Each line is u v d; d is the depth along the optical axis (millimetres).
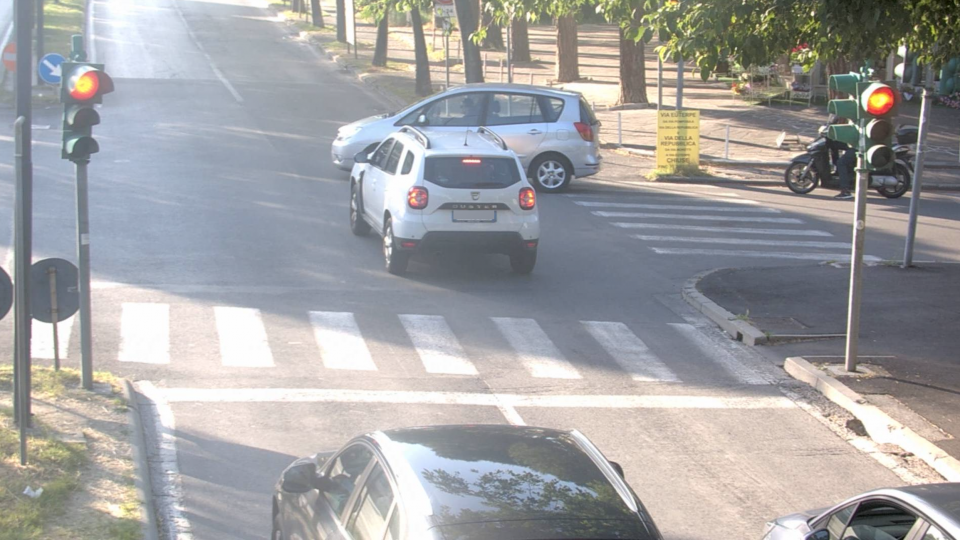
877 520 5023
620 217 19969
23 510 6727
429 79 36562
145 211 17891
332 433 9172
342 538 4863
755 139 30188
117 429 8578
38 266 9078
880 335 12797
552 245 17547
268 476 8164
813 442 9570
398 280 14805
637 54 35969
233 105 32406
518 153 22047
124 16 61375
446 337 12297
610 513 4281
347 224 17969
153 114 29594
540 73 45875
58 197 18547
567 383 10938
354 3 46844
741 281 15305
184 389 10156
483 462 4672
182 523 7242
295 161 23578
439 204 14578
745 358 12117
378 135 21359
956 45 13781
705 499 8133
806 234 19000
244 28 60031
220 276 14336
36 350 10992
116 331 11797
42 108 29562
